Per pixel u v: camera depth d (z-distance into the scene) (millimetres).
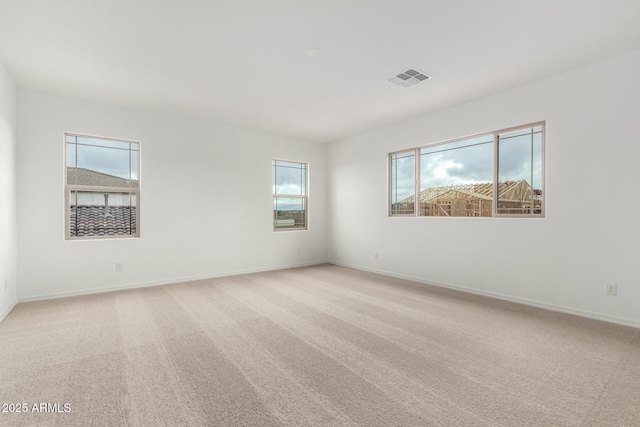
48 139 3879
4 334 2760
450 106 4410
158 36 2656
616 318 3039
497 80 3559
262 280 4957
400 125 5145
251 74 3396
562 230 3383
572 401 1792
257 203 5676
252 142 5613
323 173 6641
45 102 3861
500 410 1708
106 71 3305
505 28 2549
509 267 3826
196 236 4984
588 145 3191
